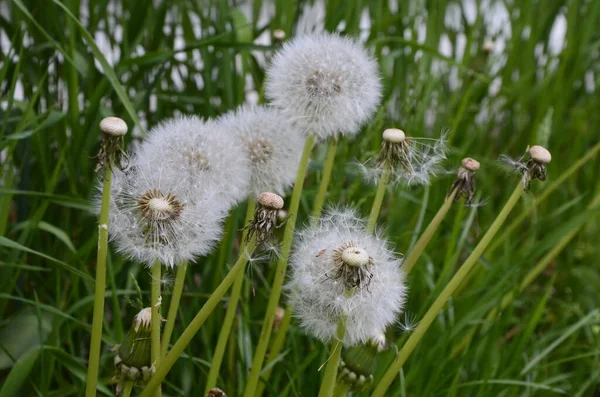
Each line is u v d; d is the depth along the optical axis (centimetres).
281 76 73
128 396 69
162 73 95
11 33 94
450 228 98
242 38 95
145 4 95
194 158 71
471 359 87
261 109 77
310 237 70
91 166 91
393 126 97
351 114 73
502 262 93
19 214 88
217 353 76
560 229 94
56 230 84
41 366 80
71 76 89
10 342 82
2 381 85
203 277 89
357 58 74
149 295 87
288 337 85
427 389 82
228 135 74
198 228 68
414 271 91
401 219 96
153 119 97
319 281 68
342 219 71
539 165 69
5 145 82
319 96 72
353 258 67
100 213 66
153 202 67
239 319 83
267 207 66
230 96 94
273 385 83
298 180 73
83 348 88
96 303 67
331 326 69
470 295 91
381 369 83
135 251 67
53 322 83
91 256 90
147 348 68
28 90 92
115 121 64
